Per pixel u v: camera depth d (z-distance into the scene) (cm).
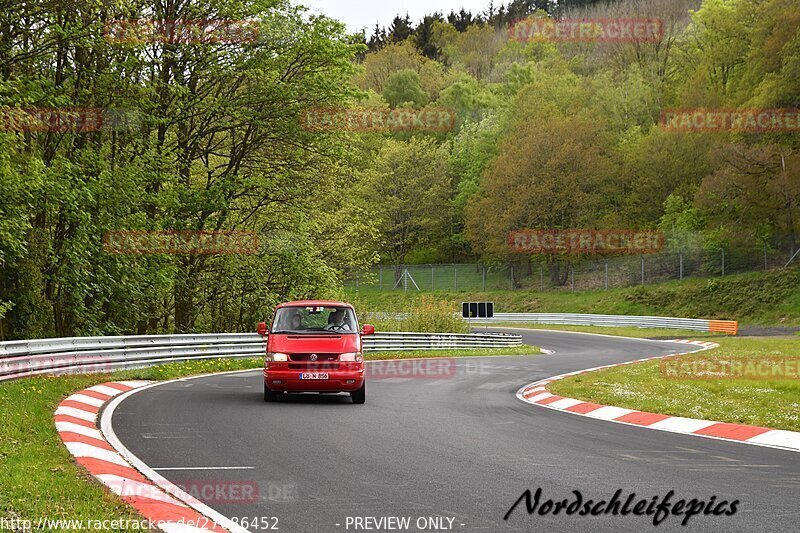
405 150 8144
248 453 891
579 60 9719
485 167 8394
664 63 8212
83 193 2150
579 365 2677
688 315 5478
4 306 1861
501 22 13988
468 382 1986
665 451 938
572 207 7025
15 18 2012
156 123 2548
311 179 3175
